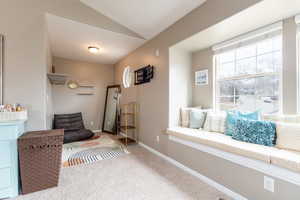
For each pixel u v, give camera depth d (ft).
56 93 14.32
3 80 6.36
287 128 5.16
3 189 5.24
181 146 7.77
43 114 7.14
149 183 6.32
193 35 7.14
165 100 9.00
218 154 5.94
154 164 8.22
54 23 8.13
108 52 13.01
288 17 5.65
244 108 7.43
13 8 6.59
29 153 5.55
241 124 6.15
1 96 6.31
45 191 5.71
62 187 5.98
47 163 5.87
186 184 6.27
